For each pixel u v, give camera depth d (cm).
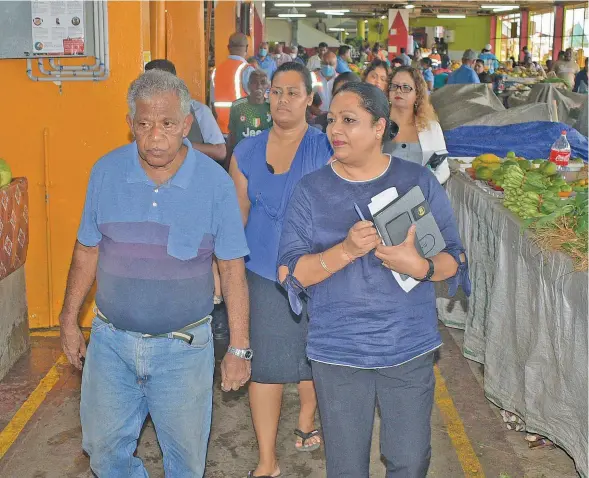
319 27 4944
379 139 264
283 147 345
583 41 3241
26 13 521
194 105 541
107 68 539
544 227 382
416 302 269
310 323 276
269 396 358
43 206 557
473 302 511
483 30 4519
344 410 270
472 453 405
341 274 266
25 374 493
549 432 375
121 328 272
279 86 337
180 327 272
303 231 274
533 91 1158
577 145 690
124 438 283
